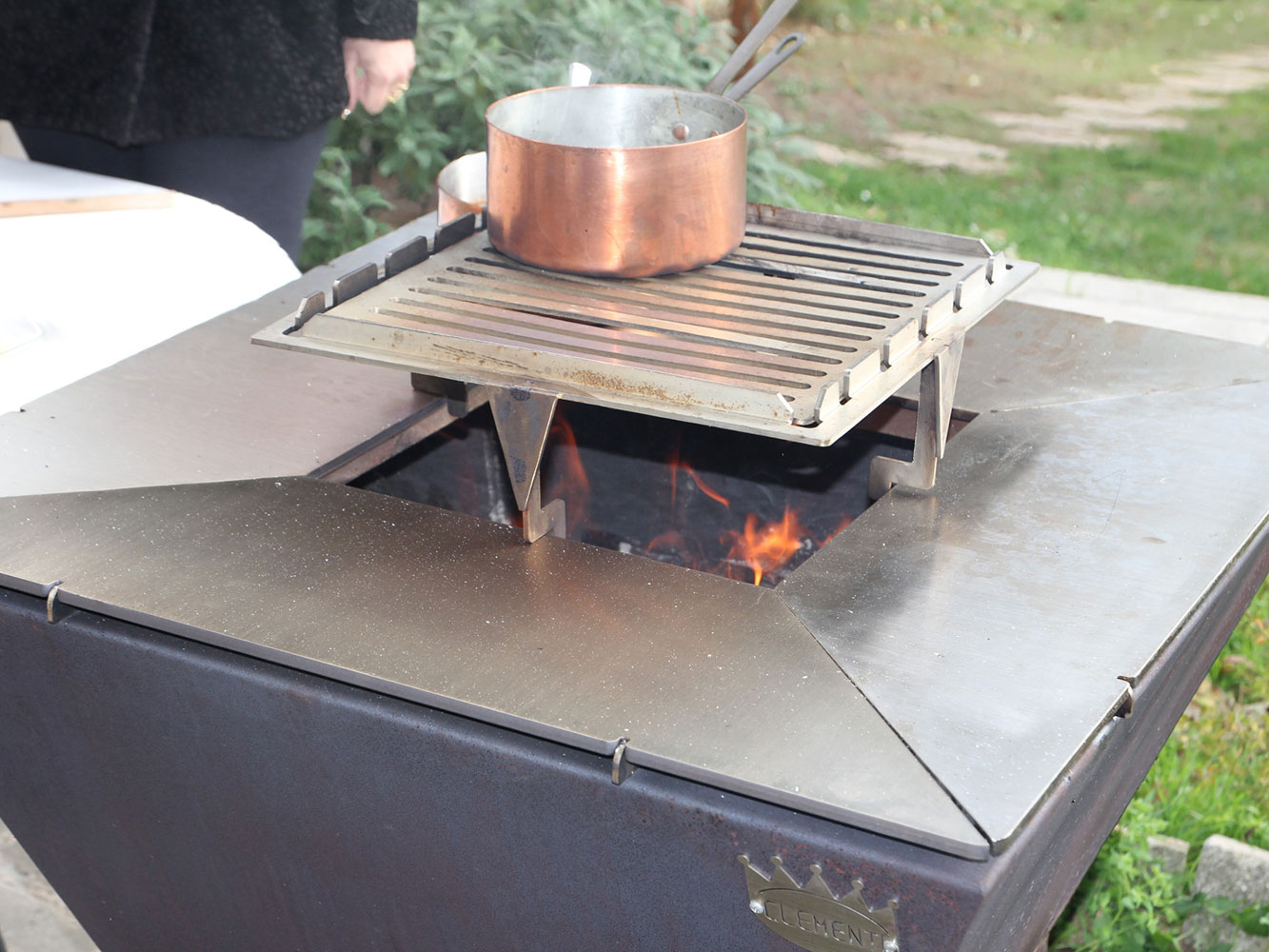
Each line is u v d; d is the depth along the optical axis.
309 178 2.33
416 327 1.13
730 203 1.22
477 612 1.02
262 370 1.46
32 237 1.69
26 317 1.56
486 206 1.40
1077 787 0.90
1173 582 1.04
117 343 1.59
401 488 1.56
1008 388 1.38
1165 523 1.12
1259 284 4.43
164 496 1.20
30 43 2.04
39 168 1.91
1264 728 2.12
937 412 1.14
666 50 3.22
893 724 0.88
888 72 7.31
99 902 1.35
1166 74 7.35
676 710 0.91
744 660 0.96
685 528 1.60
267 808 1.11
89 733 1.17
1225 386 1.38
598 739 0.88
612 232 1.18
